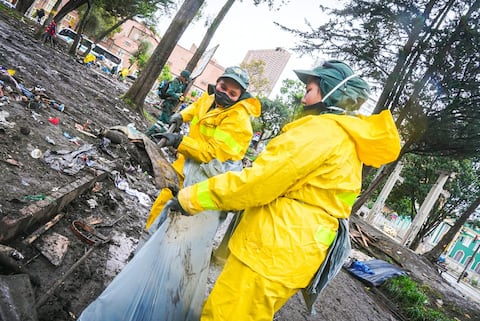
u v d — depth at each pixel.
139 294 1.94
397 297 9.38
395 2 13.12
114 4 29.97
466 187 26.58
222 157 2.67
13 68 7.32
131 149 2.42
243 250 1.76
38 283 2.39
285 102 35.75
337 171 1.74
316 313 5.48
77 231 3.20
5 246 2.48
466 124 14.93
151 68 12.71
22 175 3.45
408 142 16.78
